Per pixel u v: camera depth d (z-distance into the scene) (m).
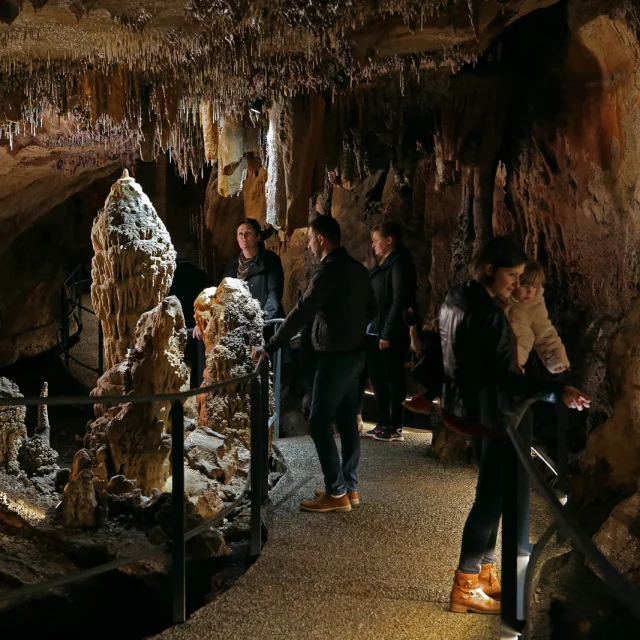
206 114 6.50
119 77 6.07
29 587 2.76
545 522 4.24
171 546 3.21
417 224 9.20
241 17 4.50
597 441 3.82
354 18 4.56
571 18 5.11
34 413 10.13
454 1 4.46
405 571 3.63
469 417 2.95
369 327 6.26
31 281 11.98
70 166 9.70
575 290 6.34
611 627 3.05
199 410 5.85
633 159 4.89
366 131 6.62
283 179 6.32
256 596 3.37
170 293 12.30
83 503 4.47
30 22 4.80
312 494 4.82
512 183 6.93
